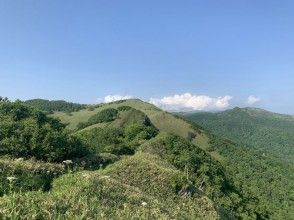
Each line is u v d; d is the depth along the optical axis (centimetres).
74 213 1916
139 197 2964
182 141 10819
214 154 19862
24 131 6159
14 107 8012
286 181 17775
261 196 15838
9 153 5778
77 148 6694
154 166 5156
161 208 3039
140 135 12394
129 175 4891
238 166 18638
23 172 3675
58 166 4450
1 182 2980
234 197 9788
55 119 8719
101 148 10312
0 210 1612
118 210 2302
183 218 3222
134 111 19825
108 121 19712
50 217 1738
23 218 1633
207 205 4903
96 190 2502
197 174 9738
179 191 4844
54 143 6238
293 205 15662
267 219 11638
